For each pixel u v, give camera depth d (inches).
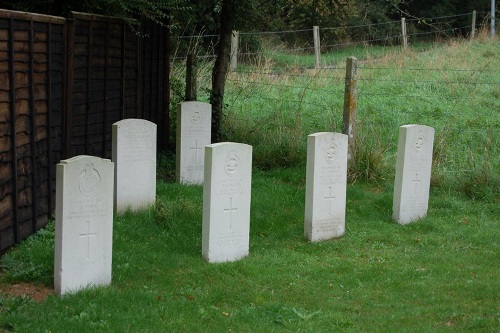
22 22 317.1
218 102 571.2
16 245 315.6
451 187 478.0
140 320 245.6
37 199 340.8
